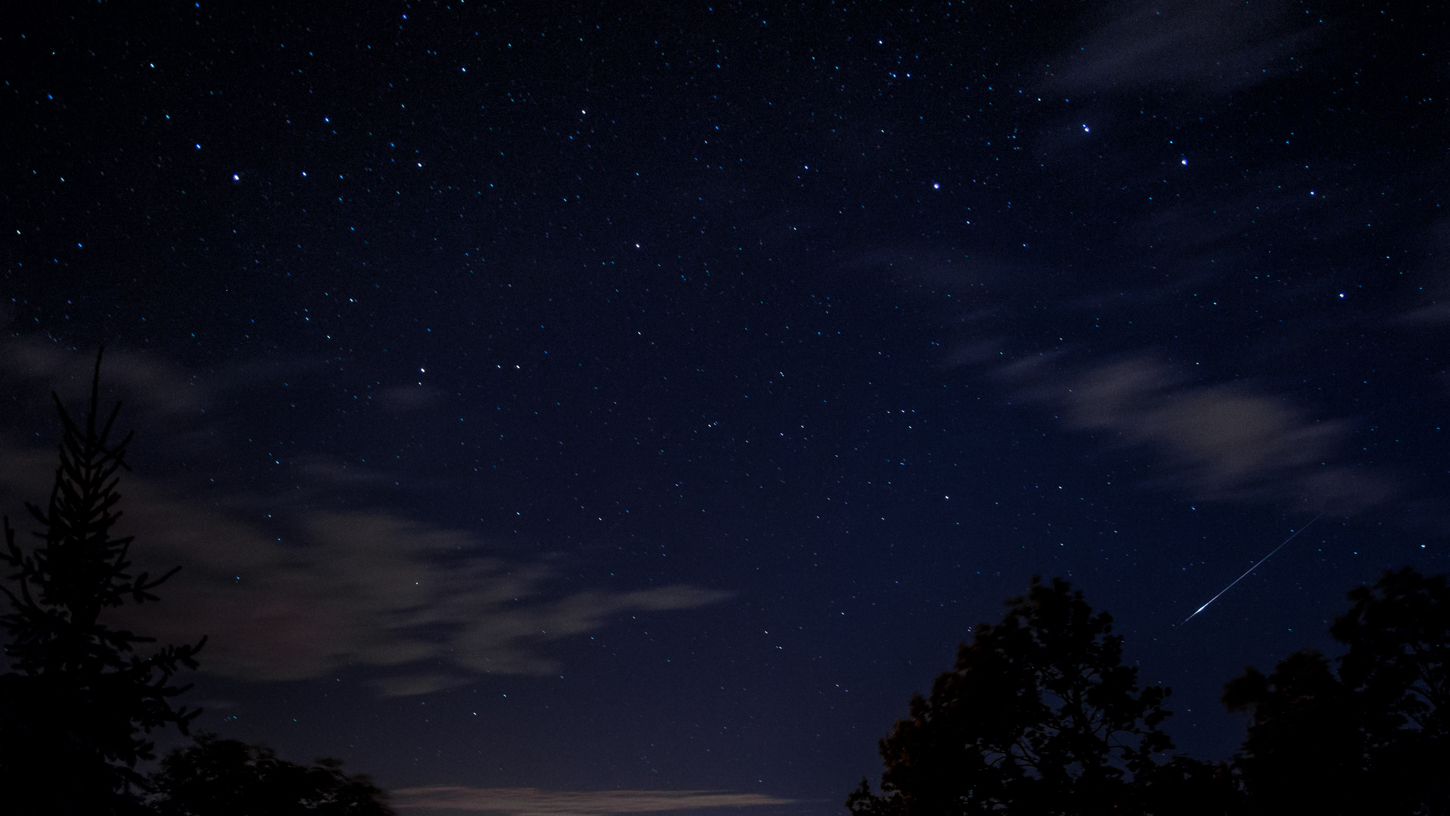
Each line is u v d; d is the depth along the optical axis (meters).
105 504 6.85
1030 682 18.14
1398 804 14.60
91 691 6.54
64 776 6.34
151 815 6.95
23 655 6.42
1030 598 18.89
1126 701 17.31
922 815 17.78
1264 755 15.82
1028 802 16.91
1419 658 15.43
